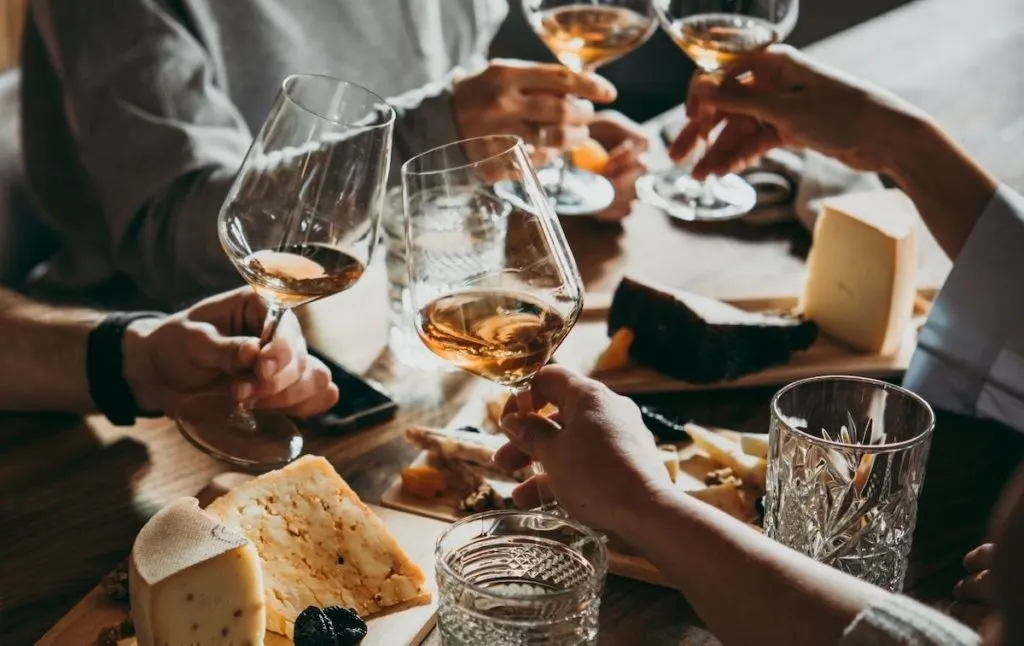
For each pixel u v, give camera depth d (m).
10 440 1.21
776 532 1.00
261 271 1.15
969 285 1.38
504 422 0.95
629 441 0.91
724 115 1.79
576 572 0.87
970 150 2.07
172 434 1.24
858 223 1.44
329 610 0.93
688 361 1.37
